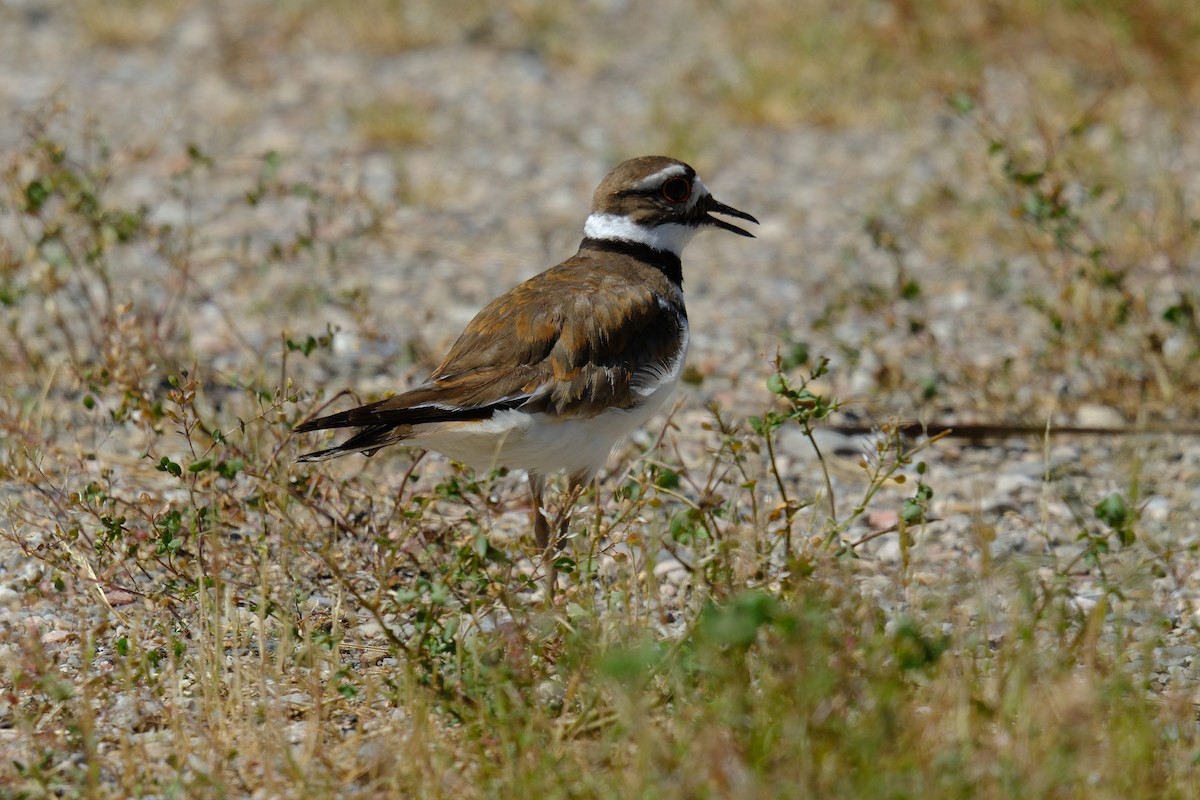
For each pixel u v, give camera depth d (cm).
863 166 2194
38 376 1443
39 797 805
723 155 2270
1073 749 783
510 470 1247
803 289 1792
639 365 1082
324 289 1731
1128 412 1435
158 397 1405
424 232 1984
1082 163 1956
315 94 2531
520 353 1041
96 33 2755
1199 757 802
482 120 2420
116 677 929
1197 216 1816
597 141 2327
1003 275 1764
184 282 1558
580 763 806
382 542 973
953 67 2355
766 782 757
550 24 2812
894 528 998
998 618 1000
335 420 976
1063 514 1239
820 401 1009
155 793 820
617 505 1132
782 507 974
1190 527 1209
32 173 1920
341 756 851
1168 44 2291
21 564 1102
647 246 1185
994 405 1445
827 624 852
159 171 2150
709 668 827
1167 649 997
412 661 882
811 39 2531
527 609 951
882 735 775
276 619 1009
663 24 2817
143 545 1084
